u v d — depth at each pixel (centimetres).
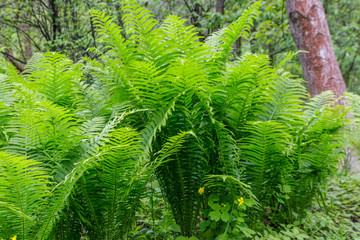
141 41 199
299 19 521
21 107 177
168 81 192
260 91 203
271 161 208
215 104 206
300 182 243
